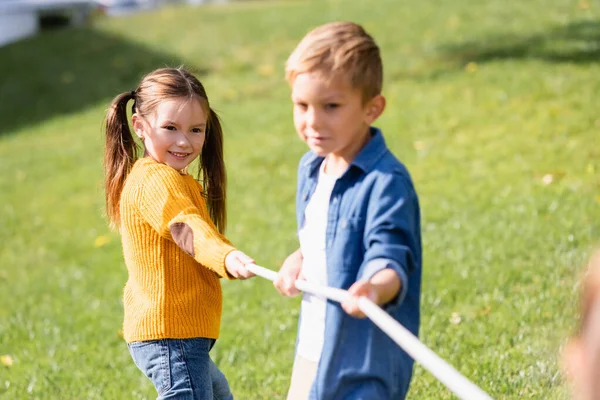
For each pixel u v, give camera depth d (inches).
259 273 189.2
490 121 604.4
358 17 978.7
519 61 727.7
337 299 165.9
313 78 178.5
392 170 183.0
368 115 186.7
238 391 297.3
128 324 221.8
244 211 522.6
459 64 755.4
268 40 958.4
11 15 1317.7
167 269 215.0
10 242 547.5
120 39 1035.9
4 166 718.5
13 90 930.1
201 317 218.1
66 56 1005.8
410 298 187.9
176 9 1200.2
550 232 399.5
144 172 216.5
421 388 280.5
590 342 86.3
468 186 491.8
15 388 318.3
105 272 463.2
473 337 311.0
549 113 595.5
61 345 362.3
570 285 335.6
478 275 365.7
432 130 607.2
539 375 271.0
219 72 878.4
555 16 861.2
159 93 220.7
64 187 644.1
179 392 213.8
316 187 197.0
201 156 243.0
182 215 206.2
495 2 952.9
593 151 516.1
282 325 348.2
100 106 860.0
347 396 183.2
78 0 1411.2
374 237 176.7
